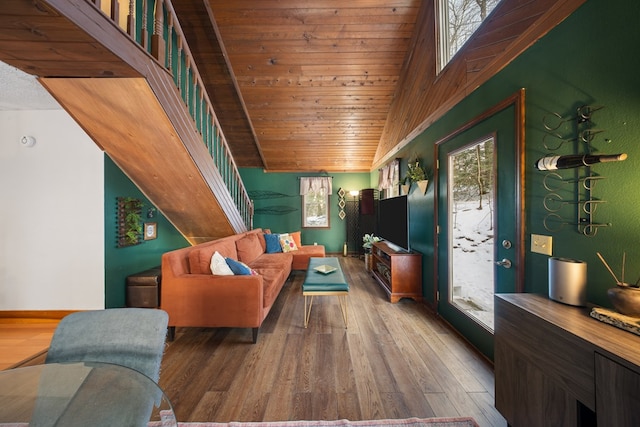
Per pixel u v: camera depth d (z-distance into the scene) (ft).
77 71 6.10
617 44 3.87
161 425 2.99
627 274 3.80
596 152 4.19
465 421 5.04
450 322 9.09
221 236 14.48
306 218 22.82
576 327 3.43
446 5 9.77
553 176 5.00
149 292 10.87
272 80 14.12
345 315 9.34
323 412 5.27
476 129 7.55
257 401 5.58
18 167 9.85
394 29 11.99
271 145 19.43
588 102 4.31
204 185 10.30
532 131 5.52
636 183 3.69
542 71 5.25
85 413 3.08
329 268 10.71
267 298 9.04
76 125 9.91
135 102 7.10
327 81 14.21
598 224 4.16
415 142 12.42
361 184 22.80
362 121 17.03
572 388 3.28
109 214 10.23
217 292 8.15
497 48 6.64
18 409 3.11
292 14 11.41
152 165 9.30
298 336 8.48
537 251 5.38
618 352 2.79
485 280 7.36
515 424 4.29
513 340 4.34
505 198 6.36
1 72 7.44
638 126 3.65
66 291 9.90
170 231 14.47
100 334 3.96
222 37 12.13
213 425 4.94
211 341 8.19
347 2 11.00
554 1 4.96
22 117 9.84
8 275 9.84
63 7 4.12
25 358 7.34
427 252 10.99
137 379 3.44
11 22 4.29
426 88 10.97
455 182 8.93
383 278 13.71
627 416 2.67
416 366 6.79
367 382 6.18
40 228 9.88
